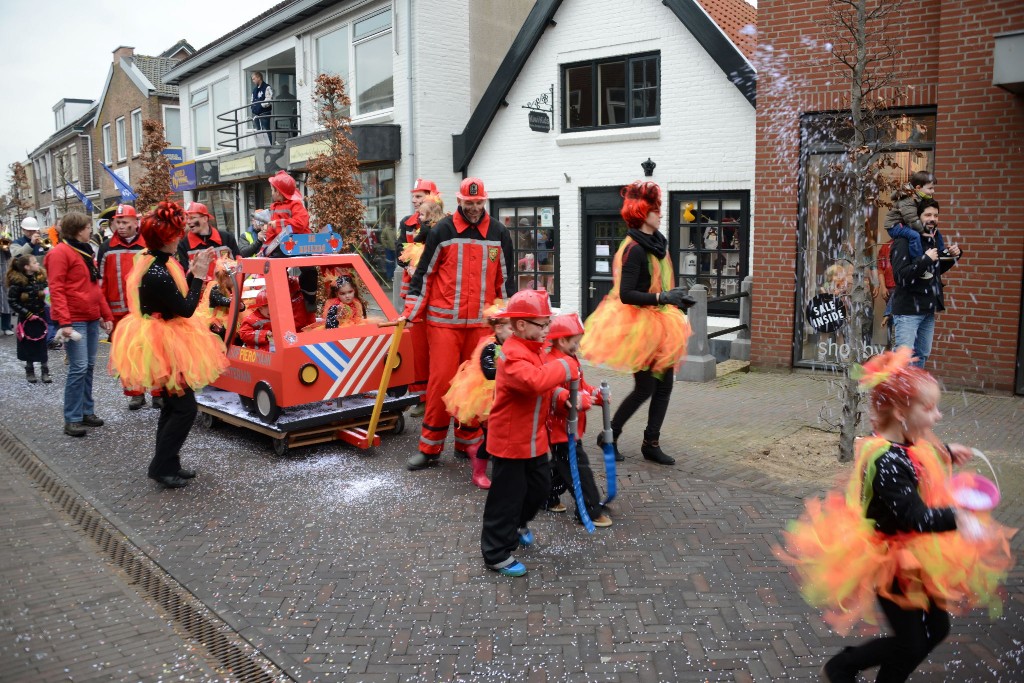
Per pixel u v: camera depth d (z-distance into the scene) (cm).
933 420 275
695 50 1109
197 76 2262
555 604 391
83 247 725
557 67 1276
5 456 671
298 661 346
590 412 770
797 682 321
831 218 909
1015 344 784
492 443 421
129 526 504
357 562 444
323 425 661
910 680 320
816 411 752
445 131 1530
